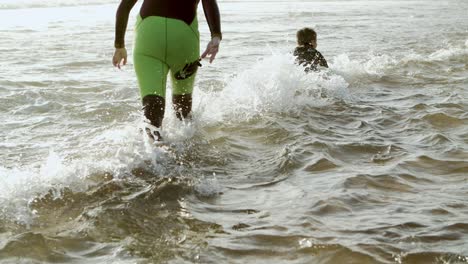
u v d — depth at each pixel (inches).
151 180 151.3
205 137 194.5
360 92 277.1
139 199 138.6
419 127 211.0
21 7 935.7
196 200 139.6
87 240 117.3
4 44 440.8
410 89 283.9
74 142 188.5
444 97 261.3
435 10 925.8
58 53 398.3
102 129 206.1
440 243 113.7
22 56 381.1
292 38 510.0
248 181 155.0
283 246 114.0
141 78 171.6
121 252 111.5
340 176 156.3
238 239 117.0
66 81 292.8
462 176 157.1
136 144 175.2
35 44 444.5
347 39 507.5
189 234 120.0
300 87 255.1
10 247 112.9
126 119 221.6
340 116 229.1
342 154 179.2
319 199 138.6
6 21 661.9
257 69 252.7
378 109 239.3
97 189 143.5
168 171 158.7
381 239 115.6
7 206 131.0
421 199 139.0
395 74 321.4
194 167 164.6
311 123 216.1
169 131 190.9
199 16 748.6
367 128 211.2
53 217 128.0
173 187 146.8
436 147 184.5
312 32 300.2
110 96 261.7
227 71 327.9
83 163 160.2
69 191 141.3
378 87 289.7
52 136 197.2
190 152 177.3
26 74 312.7
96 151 171.6
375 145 186.5
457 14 830.5
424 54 401.1
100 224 124.4
